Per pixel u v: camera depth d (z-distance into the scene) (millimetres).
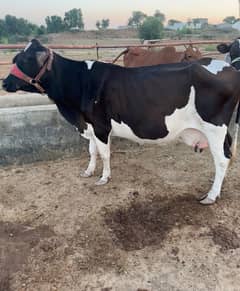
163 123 3449
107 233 3260
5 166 4785
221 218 3443
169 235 3205
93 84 3553
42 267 2854
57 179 4383
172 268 2812
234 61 4375
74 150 5059
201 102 3250
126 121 3562
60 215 3590
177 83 3281
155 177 4340
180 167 4609
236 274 2732
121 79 3451
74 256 2967
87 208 3695
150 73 3400
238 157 4828
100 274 2766
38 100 6195
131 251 3012
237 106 3695
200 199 3768
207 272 2760
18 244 3141
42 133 4828
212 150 3453
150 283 2666
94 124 3740
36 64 3555
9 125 4637
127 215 3541
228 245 3055
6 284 2688
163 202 3760
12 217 3592
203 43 8133
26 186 4227
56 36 60281
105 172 4160
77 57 17609
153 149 5254
